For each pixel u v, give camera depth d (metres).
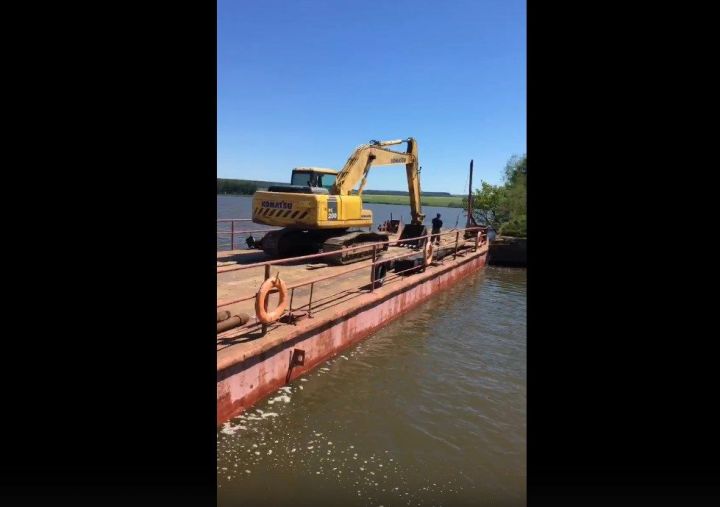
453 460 5.35
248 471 4.92
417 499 4.59
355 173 14.27
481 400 6.97
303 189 13.05
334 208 12.90
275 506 4.39
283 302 7.18
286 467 5.03
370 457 5.30
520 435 6.00
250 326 7.13
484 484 4.92
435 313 12.23
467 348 9.41
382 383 7.36
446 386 7.41
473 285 16.94
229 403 5.85
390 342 9.46
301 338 7.30
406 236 19.20
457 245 18.11
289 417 6.08
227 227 34.00
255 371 6.30
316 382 7.20
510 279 18.72
